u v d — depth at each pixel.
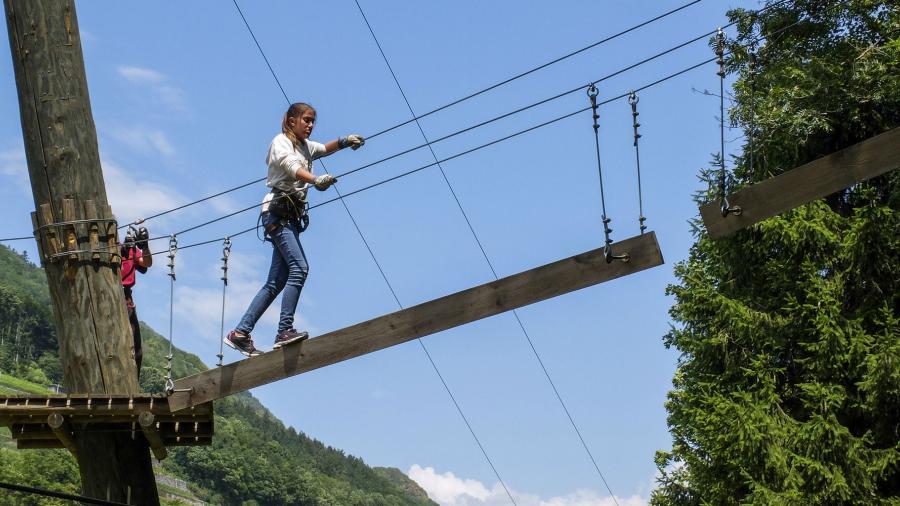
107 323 8.09
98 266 8.15
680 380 17.86
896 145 5.90
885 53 14.87
